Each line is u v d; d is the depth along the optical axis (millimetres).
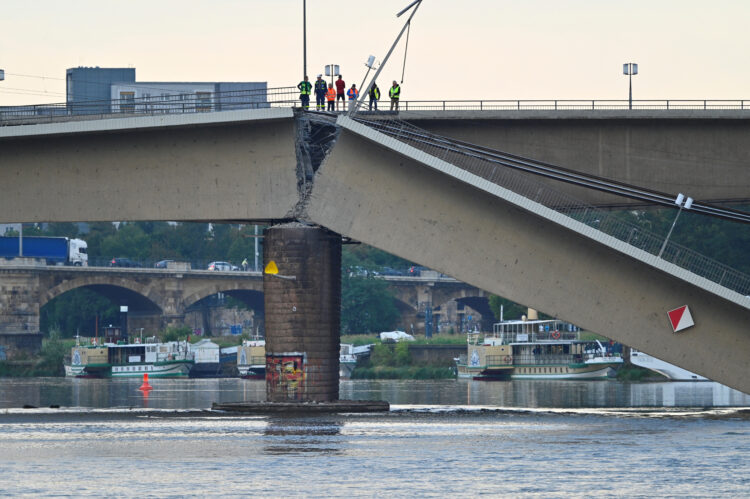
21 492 138000
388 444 181250
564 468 157500
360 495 136750
